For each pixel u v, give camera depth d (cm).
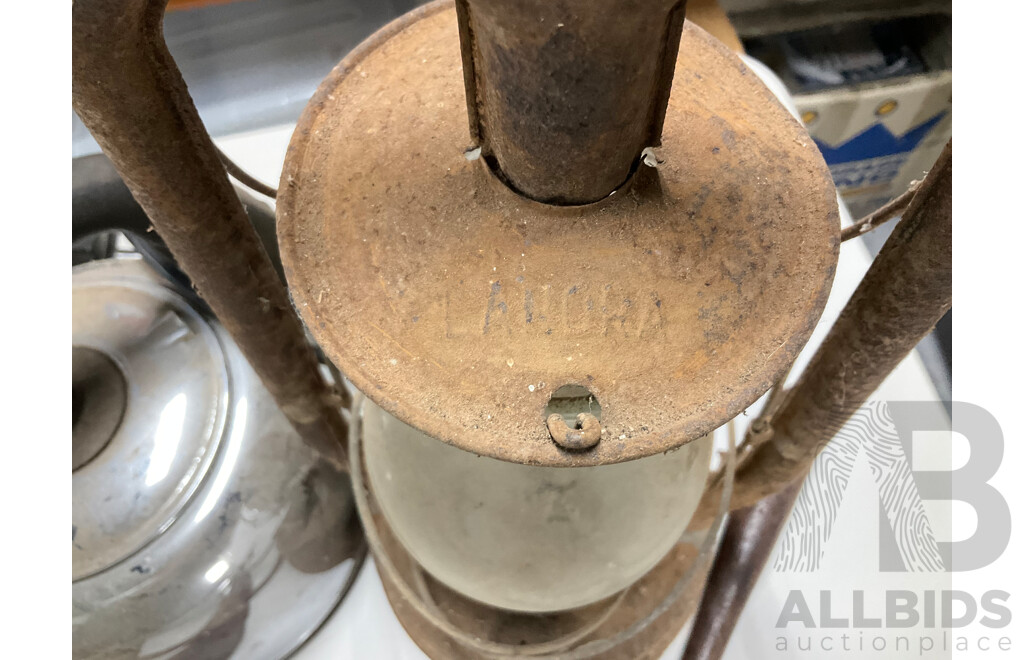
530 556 19
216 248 17
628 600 26
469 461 18
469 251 13
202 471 25
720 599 25
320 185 14
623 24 10
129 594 24
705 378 12
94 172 23
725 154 14
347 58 16
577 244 13
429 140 14
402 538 21
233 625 25
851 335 17
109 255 32
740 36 37
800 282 13
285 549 26
